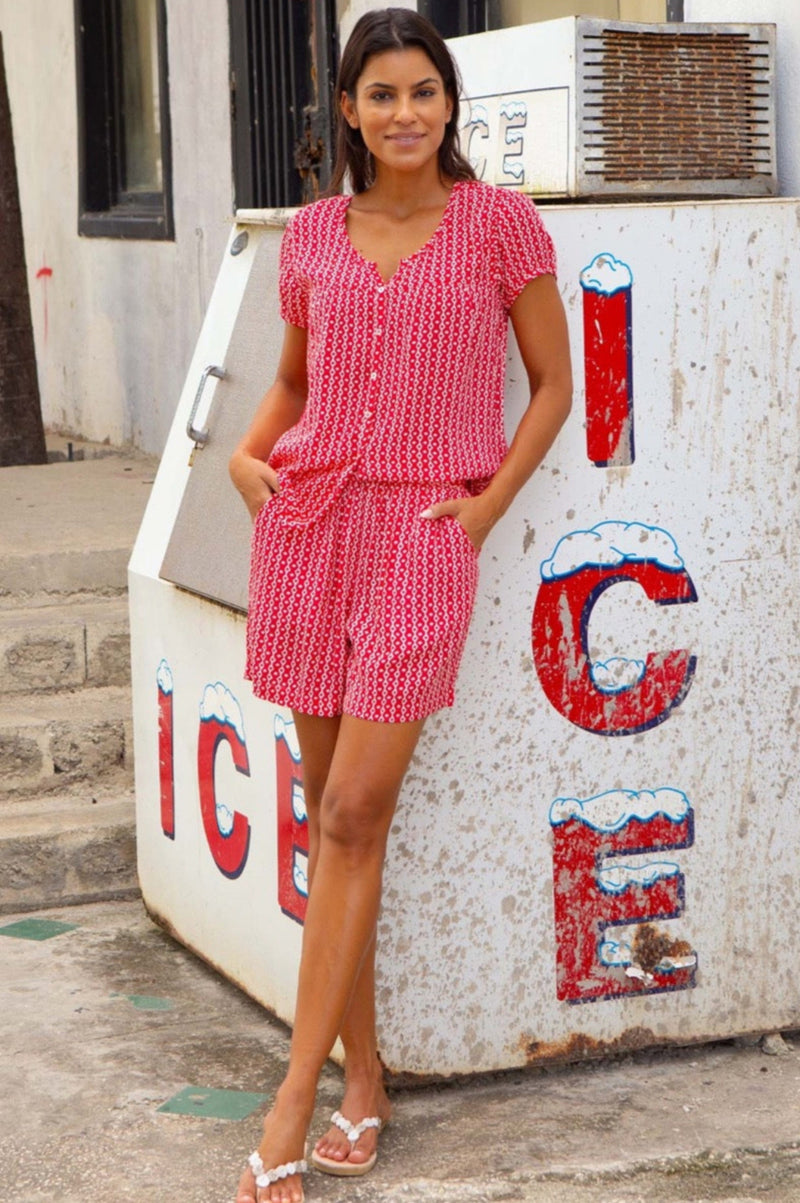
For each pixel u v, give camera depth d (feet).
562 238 10.98
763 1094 11.55
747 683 11.85
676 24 11.93
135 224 29.37
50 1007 13.17
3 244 26.16
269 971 12.68
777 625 11.87
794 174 12.50
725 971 12.09
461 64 13.10
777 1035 12.35
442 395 9.79
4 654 17.79
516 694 11.30
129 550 19.40
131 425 30.63
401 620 9.77
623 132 11.89
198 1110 11.32
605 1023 11.85
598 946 11.75
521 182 12.42
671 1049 12.30
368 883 10.09
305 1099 10.07
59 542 19.61
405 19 9.74
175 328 28.30
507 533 11.12
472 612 10.87
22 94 34.78
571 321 11.07
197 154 26.73
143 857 15.07
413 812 11.16
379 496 9.91
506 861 11.44
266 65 24.20
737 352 11.48
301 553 10.03
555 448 11.14
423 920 11.29
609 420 11.25
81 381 32.96
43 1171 10.54
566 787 11.51
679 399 11.40
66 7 31.96
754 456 11.64
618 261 11.13
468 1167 10.52
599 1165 10.48
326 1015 10.07
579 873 11.63
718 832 11.93
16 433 27.02
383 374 9.73
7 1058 12.20
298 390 10.94
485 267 9.84
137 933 14.92
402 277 9.69
